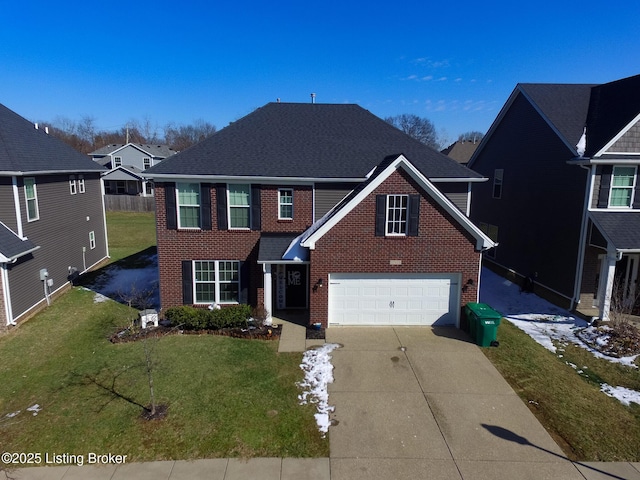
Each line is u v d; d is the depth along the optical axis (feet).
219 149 54.80
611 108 56.59
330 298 48.75
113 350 42.98
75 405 32.83
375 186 45.50
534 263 65.67
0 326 49.11
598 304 55.06
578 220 54.44
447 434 29.40
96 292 65.00
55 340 46.98
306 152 55.83
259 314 49.03
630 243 47.62
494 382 36.55
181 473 25.41
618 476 25.48
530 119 66.13
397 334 46.98
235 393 34.24
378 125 62.39
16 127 63.36
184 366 38.78
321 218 52.85
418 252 47.21
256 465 26.14
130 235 117.29
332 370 38.42
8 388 36.52
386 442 28.48
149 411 31.68
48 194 61.41
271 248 50.16
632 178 52.11
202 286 54.24
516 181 71.36
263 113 62.08
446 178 53.57
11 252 49.21
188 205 52.24
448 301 49.26
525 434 29.45
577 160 52.24
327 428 29.89
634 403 33.76
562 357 42.04
